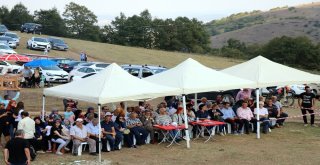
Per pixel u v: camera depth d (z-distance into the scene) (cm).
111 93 1300
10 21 10088
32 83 2717
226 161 1262
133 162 1230
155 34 10325
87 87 1360
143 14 10675
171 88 1466
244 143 1533
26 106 2239
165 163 1227
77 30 11519
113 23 10631
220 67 5528
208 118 1656
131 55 5806
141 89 1375
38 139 1296
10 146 862
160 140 1536
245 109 1728
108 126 1370
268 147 1466
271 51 8500
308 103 1888
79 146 1300
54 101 2408
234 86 1638
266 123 1733
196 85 1533
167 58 5922
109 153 1343
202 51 10125
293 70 1900
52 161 1213
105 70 1420
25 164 869
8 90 2003
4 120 1339
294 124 1956
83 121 1403
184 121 1507
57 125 1324
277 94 2650
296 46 8244
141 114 1521
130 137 1441
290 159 1294
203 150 1407
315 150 1425
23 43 5153
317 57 8056
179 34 10331
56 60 3462
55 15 10706
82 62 3400
